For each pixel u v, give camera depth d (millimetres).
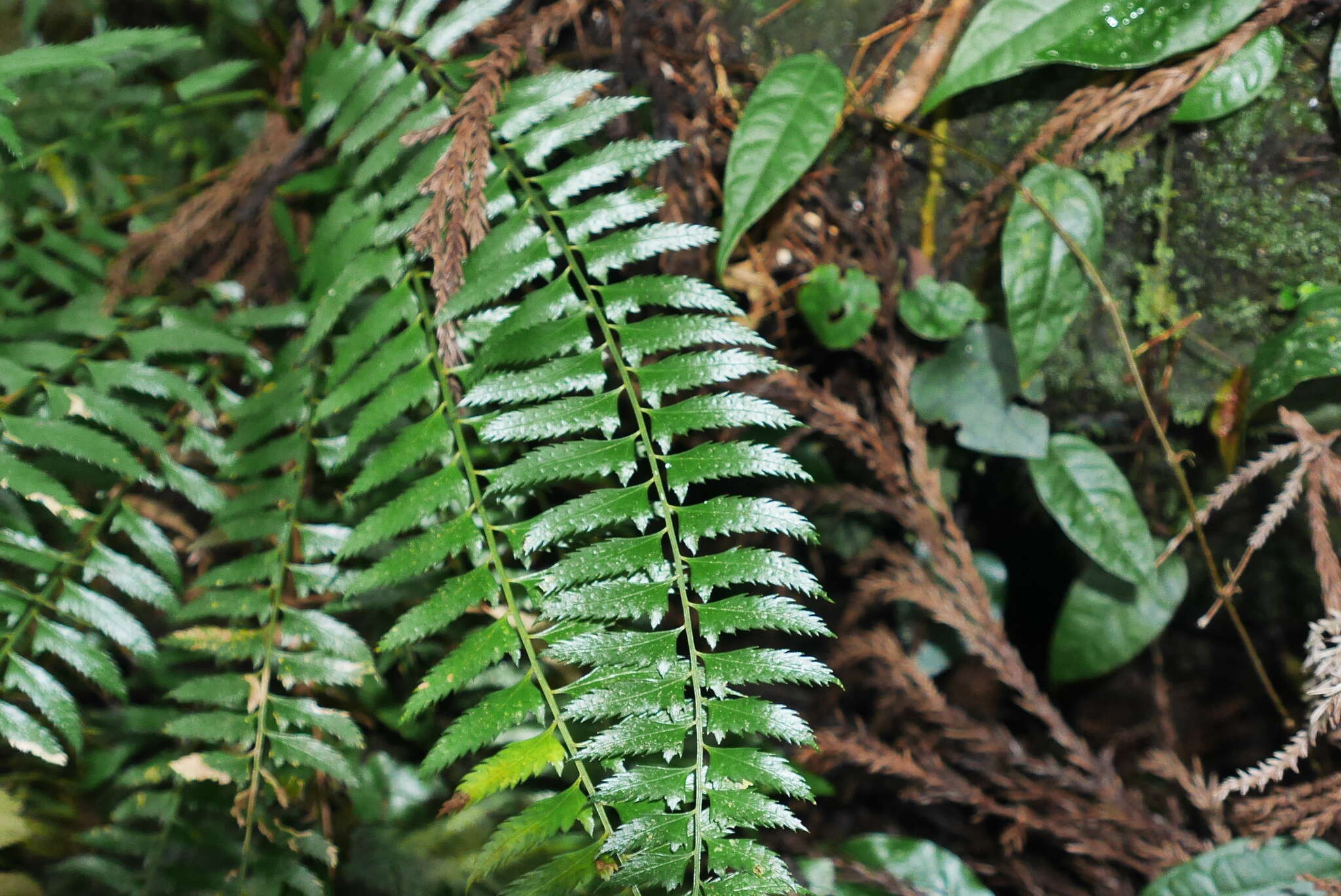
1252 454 679
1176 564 672
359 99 634
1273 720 720
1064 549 731
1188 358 673
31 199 702
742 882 542
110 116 701
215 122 717
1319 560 628
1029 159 665
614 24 675
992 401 676
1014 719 756
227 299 670
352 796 647
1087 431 700
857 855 663
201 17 708
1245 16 633
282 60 705
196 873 612
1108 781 667
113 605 610
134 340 644
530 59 655
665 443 572
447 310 594
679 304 588
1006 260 656
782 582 557
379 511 584
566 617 563
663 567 562
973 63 644
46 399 640
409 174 616
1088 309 681
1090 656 676
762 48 679
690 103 675
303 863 635
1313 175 645
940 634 713
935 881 657
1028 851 709
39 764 647
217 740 599
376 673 610
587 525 568
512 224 602
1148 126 656
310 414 633
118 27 718
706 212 679
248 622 643
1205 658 734
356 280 621
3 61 598
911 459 692
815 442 717
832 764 687
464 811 642
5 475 604
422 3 644
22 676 599
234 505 624
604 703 555
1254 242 655
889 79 673
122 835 615
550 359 616
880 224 682
